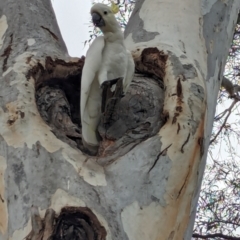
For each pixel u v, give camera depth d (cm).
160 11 350
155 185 243
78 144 281
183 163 254
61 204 222
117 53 287
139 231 228
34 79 288
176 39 326
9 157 248
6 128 254
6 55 304
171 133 259
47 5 372
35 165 241
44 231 213
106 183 237
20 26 332
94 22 289
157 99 286
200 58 324
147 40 328
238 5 391
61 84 318
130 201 234
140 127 272
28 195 231
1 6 354
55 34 346
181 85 276
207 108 290
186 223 252
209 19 354
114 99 273
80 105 295
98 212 222
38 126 257
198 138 263
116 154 254
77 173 237
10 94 267
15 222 228
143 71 316
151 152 252
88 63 281
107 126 277
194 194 261
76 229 216
